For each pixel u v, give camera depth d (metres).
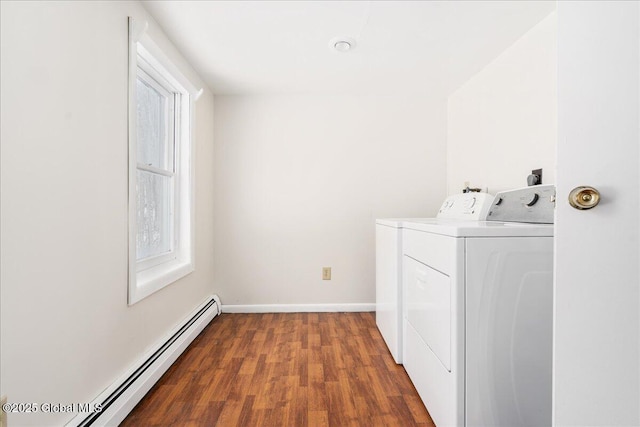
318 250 2.69
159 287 1.66
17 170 0.87
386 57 2.01
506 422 1.09
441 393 1.19
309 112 2.67
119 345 1.33
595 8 0.63
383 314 2.06
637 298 0.61
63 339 1.03
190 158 2.14
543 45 1.60
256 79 2.36
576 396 0.66
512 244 1.09
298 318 2.52
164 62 1.71
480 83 2.20
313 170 2.69
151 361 1.54
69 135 1.05
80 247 1.10
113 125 1.29
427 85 2.46
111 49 1.27
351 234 2.70
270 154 2.67
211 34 1.75
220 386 1.53
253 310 2.67
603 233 0.63
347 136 2.69
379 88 2.53
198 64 2.11
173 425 1.26
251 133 2.67
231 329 2.28
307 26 1.67
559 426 0.68
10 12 0.84
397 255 1.74
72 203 1.07
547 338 1.10
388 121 2.69
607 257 0.63
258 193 2.67
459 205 2.09
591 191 0.62
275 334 2.19
